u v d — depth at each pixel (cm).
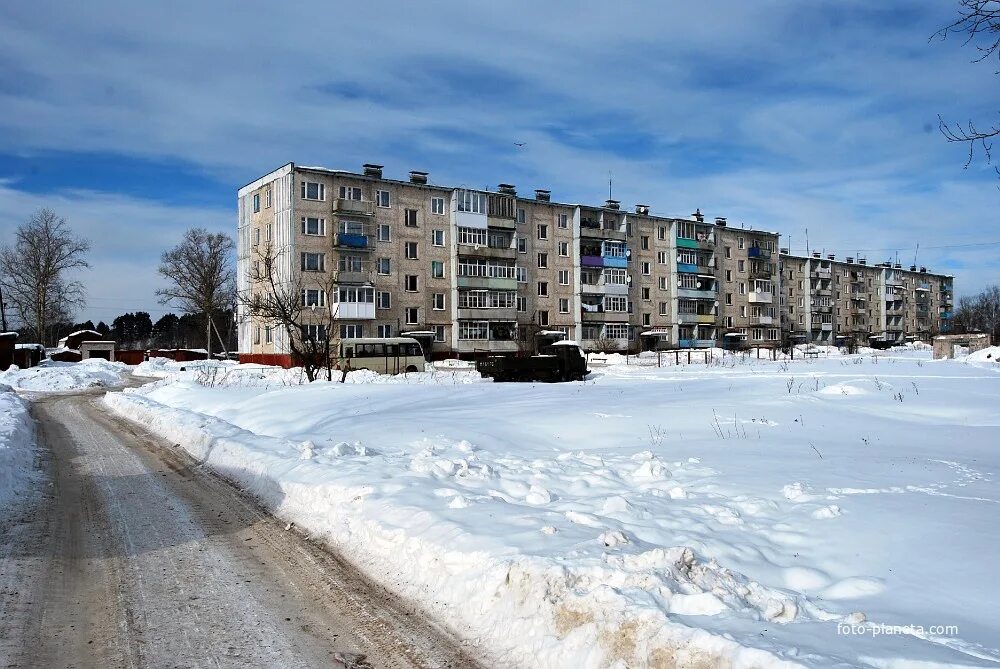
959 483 692
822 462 827
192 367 4753
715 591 418
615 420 1306
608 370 3612
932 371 2688
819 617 393
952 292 12344
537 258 5938
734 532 551
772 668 315
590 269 6241
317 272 4628
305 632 464
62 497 872
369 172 4953
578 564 452
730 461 861
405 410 1562
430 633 454
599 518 580
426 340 5147
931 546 490
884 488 674
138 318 11606
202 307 6456
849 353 6200
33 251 5919
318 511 721
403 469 819
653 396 1758
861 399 1588
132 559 619
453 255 5325
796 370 2911
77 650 438
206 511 794
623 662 361
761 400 1570
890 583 433
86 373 3550
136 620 485
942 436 1062
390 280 5016
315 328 4491
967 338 4391
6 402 1861
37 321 6091
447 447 1048
